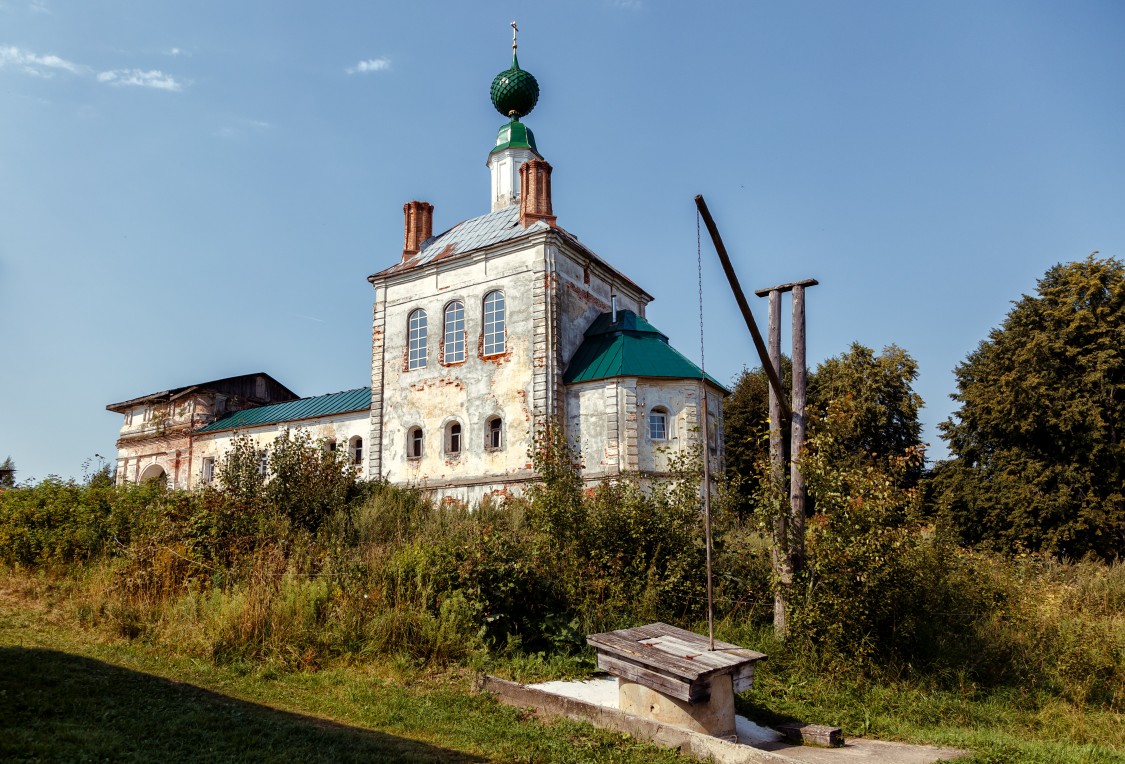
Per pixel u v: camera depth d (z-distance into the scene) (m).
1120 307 28.97
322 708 8.55
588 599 12.46
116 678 8.91
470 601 11.46
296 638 10.55
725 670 8.09
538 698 8.87
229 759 6.59
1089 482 27.45
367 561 12.86
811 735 8.75
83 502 16.19
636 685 8.55
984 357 34.38
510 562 12.23
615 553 13.55
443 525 17.89
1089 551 26.31
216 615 10.84
